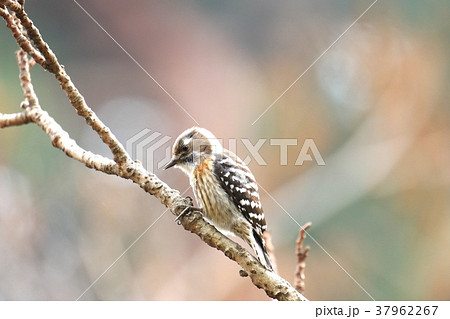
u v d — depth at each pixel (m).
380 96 14.80
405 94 14.41
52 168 13.22
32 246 11.97
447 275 12.82
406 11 15.05
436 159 13.77
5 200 12.45
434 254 13.05
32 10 18.61
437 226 13.29
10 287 11.54
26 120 6.81
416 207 13.59
